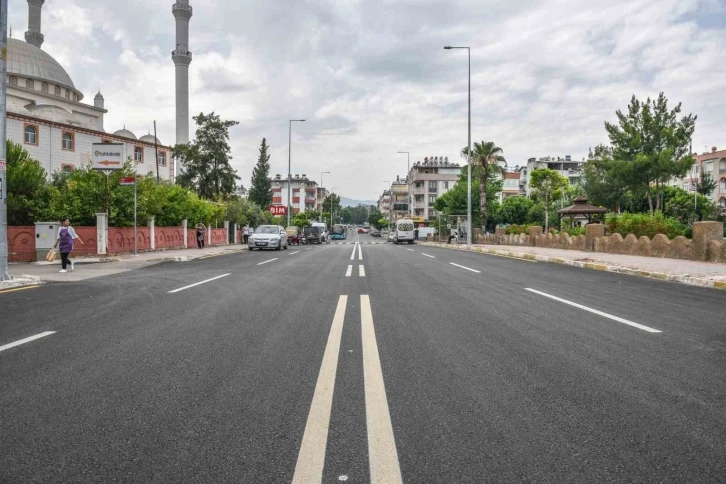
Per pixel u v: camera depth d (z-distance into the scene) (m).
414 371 4.58
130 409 3.67
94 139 50.28
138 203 26.00
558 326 6.62
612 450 2.98
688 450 2.99
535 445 3.05
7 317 7.54
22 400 3.86
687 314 7.58
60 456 2.94
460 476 2.69
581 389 4.07
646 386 4.14
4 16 12.02
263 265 17.80
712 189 63.84
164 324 6.85
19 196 24.52
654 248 19.50
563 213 32.31
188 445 3.08
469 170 36.91
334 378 4.39
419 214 103.69
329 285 11.37
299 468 2.79
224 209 44.22
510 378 4.37
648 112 43.16
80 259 20.50
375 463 2.83
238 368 4.71
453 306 8.30
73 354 5.25
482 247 32.31
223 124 60.84
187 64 74.19
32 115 44.72
